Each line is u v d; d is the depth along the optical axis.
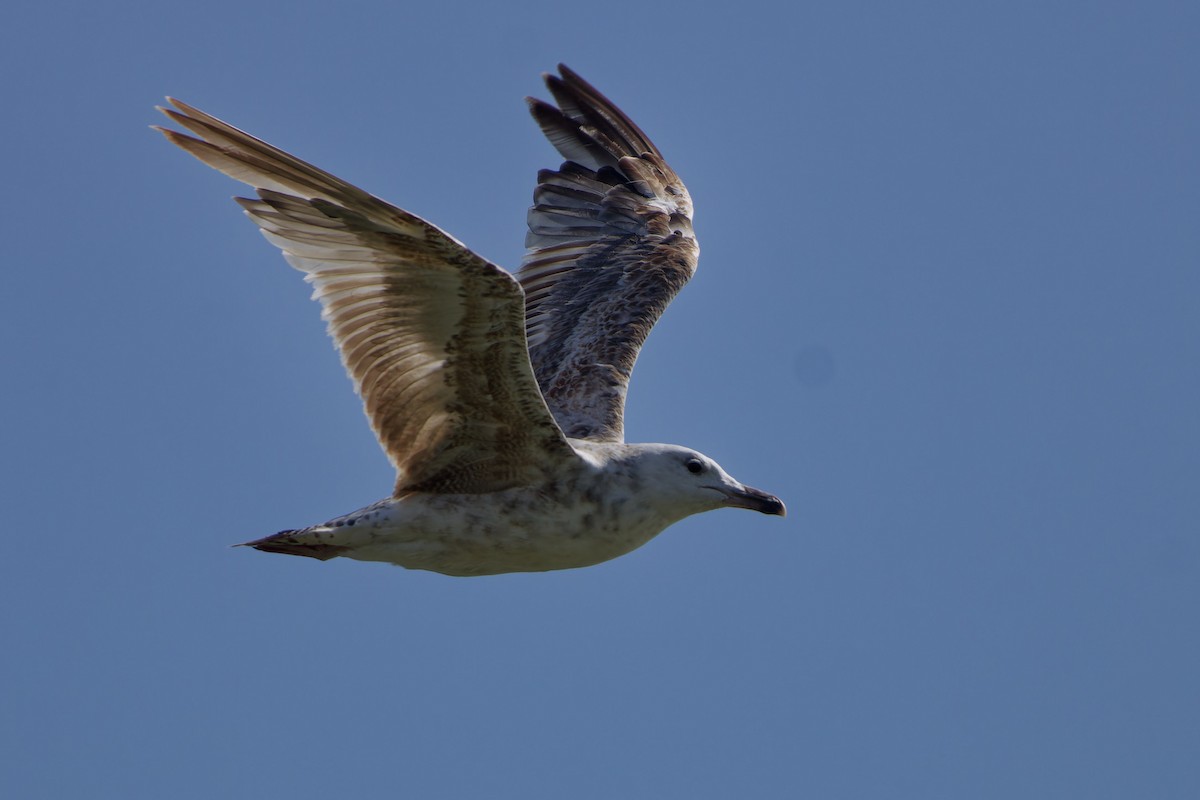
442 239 11.90
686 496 13.80
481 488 13.38
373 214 12.03
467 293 12.27
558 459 13.26
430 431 13.25
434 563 13.54
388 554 13.41
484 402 12.95
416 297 12.53
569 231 18.44
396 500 13.39
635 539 13.74
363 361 13.09
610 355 16.02
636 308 16.84
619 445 13.98
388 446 13.40
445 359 12.80
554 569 13.77
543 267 18.00
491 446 13.21
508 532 13.32
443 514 13.28
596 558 13.70
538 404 12.81
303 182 12.17
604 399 15.34
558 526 13.37
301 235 12.67
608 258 17.88
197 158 12.39
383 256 12.41
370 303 12.79
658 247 18.06
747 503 13.89
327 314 12.95
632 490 13.60
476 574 13.72
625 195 18.86
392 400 13.20
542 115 19.17
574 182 18.86
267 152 12.12
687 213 18.86
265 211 12.62
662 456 13.82
